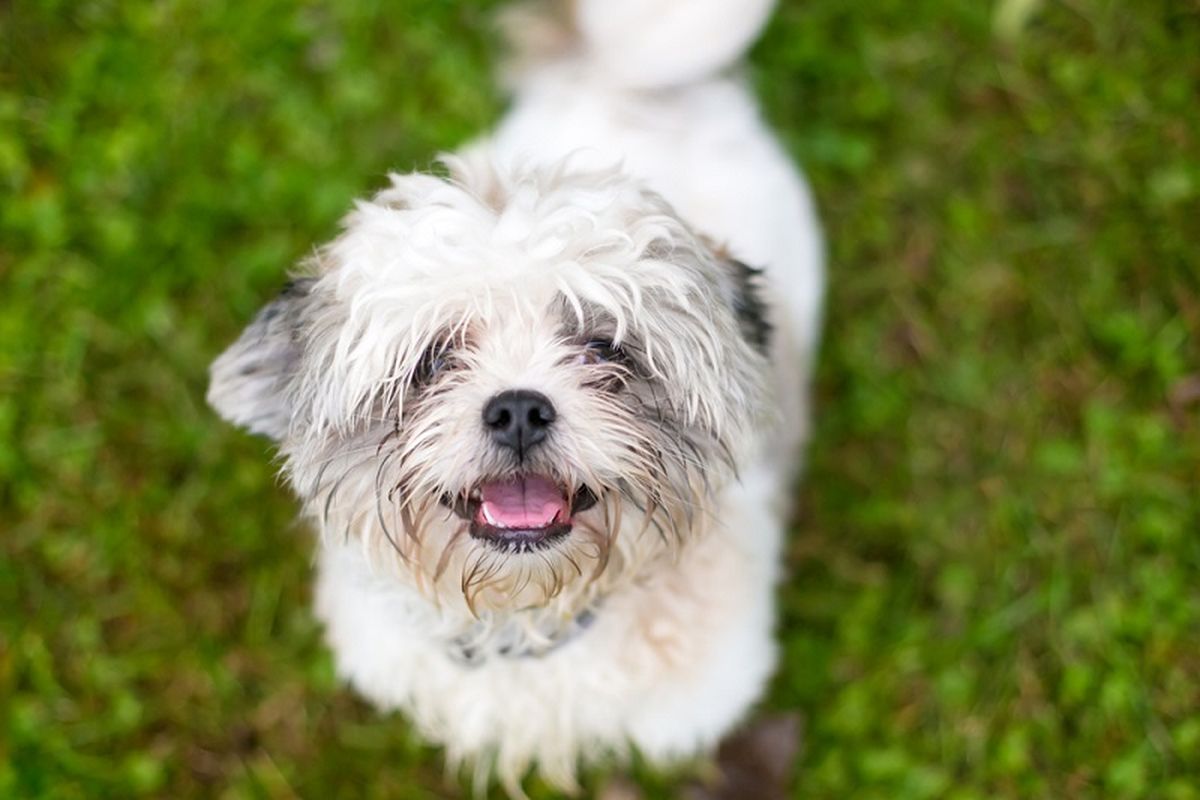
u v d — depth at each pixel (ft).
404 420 1.86
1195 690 2.58
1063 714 2.60
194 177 2.85
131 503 2.70
